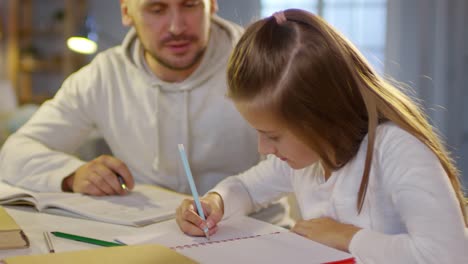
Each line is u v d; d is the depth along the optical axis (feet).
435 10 14.10
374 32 14.98
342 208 3.05
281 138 2.93
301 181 3.41
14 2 16.03
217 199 3.54
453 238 2.47
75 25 15.88
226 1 14.94
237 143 5.01
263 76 2.81
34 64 16.14
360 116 2.90
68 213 3.65
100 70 5.20
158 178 5.02
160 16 4.53
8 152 4.74
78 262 2.33
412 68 14.23
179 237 3.08
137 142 5.06
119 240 2.99
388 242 2.59
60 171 4.37
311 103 2.78
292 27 2.87
